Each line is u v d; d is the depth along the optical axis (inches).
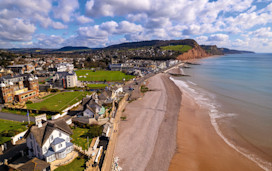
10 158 1316.4
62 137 1453.0
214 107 3021.7
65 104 2913.4
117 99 3430.1
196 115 2691.9
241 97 3553.2
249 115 2625.5
